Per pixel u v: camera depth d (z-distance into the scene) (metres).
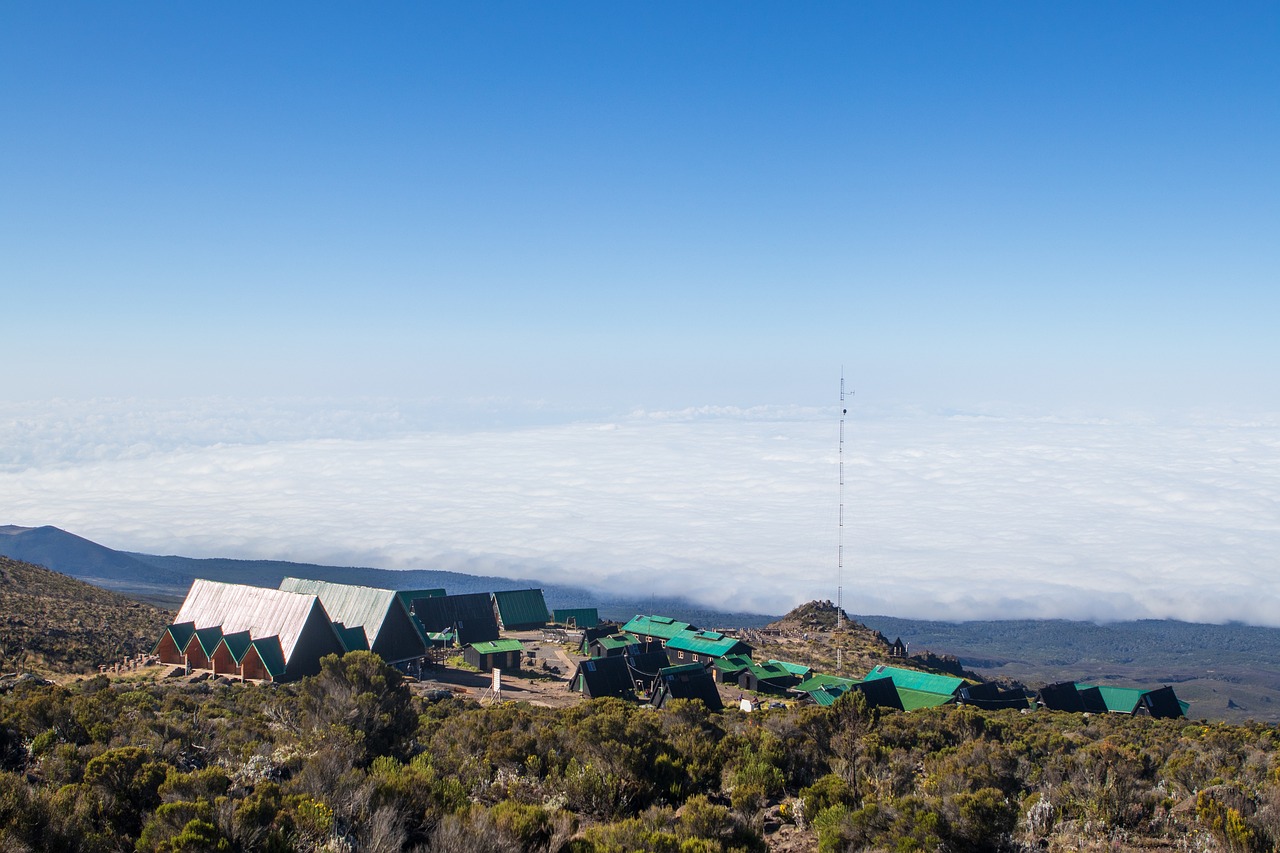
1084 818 24.09
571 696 67.38
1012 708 75.75
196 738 29.61
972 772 27.84
